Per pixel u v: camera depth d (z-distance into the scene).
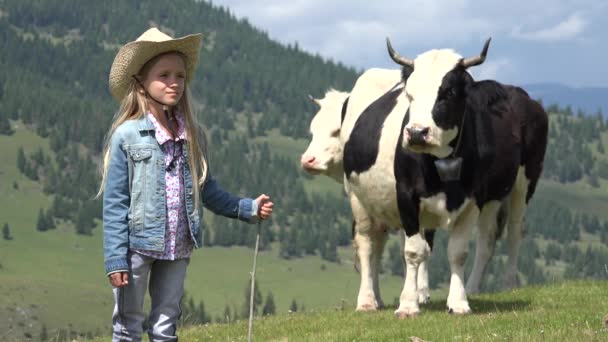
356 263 15.74
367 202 14.67
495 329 10.37
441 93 11.73
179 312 7.24
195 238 7.17
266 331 13.12
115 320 7.20
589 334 8.91
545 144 16.25
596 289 15.39
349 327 12.40
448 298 12.75
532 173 16.05
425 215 12.89
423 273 15.59
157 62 7.12
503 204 16.25
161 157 7.09
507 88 15.57
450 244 12.76
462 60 11.94
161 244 7.01
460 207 12.48
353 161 14.74
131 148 7.03
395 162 12.88
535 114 15.74
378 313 13.77
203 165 7.29
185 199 7.16
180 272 7.21
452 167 12.17
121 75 7.17
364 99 15.95
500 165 13.97
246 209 7.41
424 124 11.58
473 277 15.73
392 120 13.92
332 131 17.73
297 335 12.15
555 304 13.50
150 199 7.02
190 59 7.30
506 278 16.70
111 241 6.93
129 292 7.07
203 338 13.24
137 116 7.14
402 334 10.66
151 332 7.14
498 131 13.95
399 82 14.87
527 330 10.00
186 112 7.30
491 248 15.57
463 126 12.24
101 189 7.11
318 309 16.56
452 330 10.52
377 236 15.39
